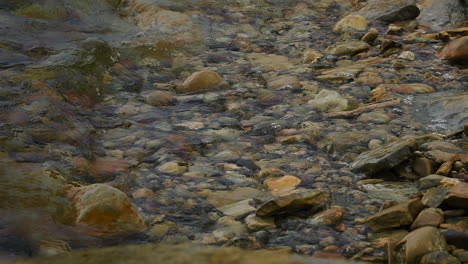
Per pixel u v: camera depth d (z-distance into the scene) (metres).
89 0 8.96
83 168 4.81
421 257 3.40
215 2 10.34
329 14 10.16
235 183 4.67
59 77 6.33
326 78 7.09
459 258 3.42
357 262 3.54
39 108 5.64
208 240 3.81
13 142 4.98
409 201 3.98
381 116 5.92
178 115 6.09
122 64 7.29
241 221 4.07
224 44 8.46
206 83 6.82
